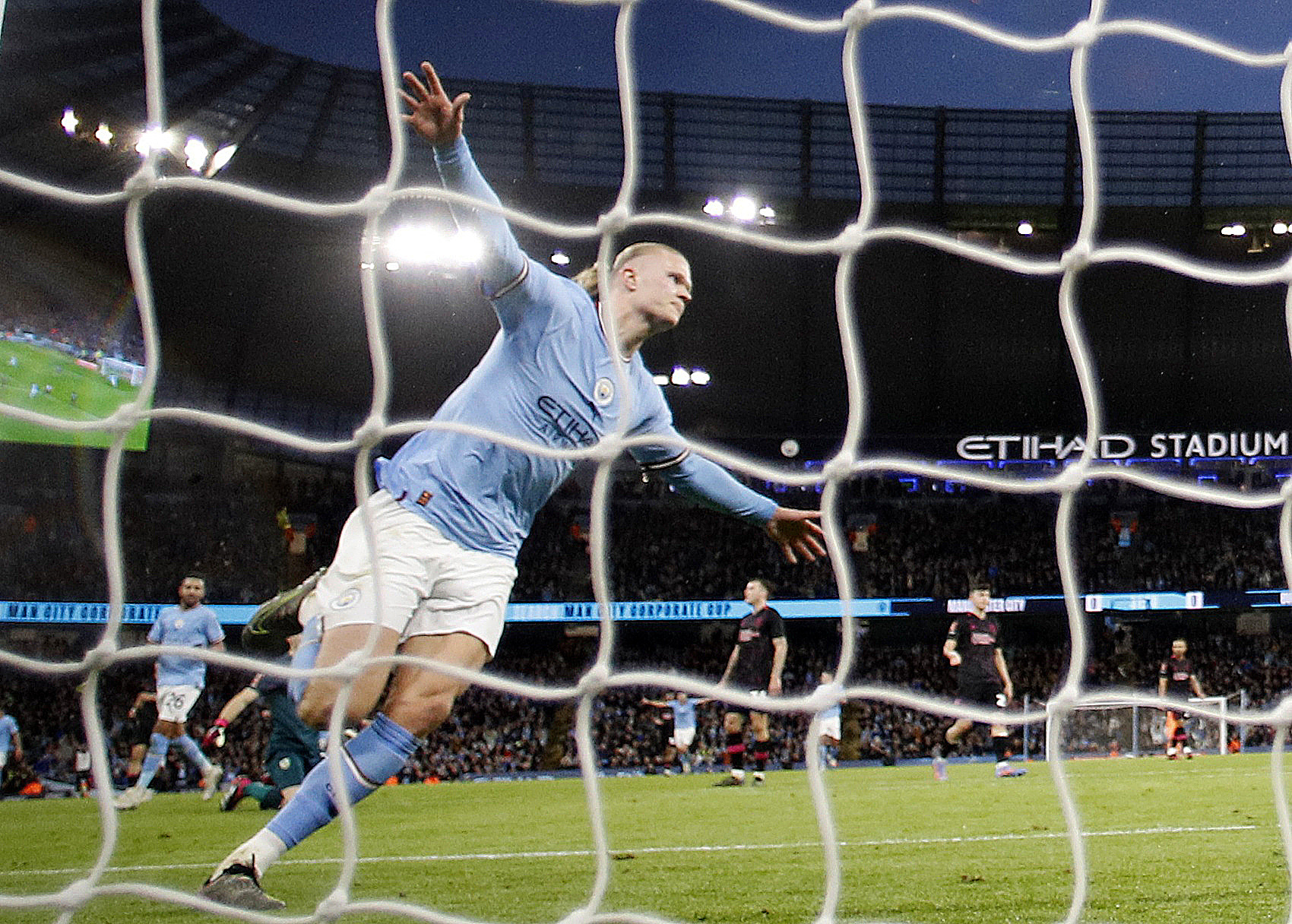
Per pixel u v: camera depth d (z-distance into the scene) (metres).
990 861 4.11
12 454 24.70
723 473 3.82
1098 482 29.81
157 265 26.38
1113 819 5.52
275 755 7.05
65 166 24.78
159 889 1.81
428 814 6.73
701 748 21.41
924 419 31.30
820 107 29.86
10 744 10.93
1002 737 9.83
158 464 26.75
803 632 28.69
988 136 30.02
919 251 30.20
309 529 27.94
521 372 3.31
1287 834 2.25
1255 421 30.64
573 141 29.31
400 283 28.70
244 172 26.92
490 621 3.23
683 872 3.99
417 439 3.33
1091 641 28.98
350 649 3.04
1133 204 29.89
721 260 30.08
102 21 24.28
